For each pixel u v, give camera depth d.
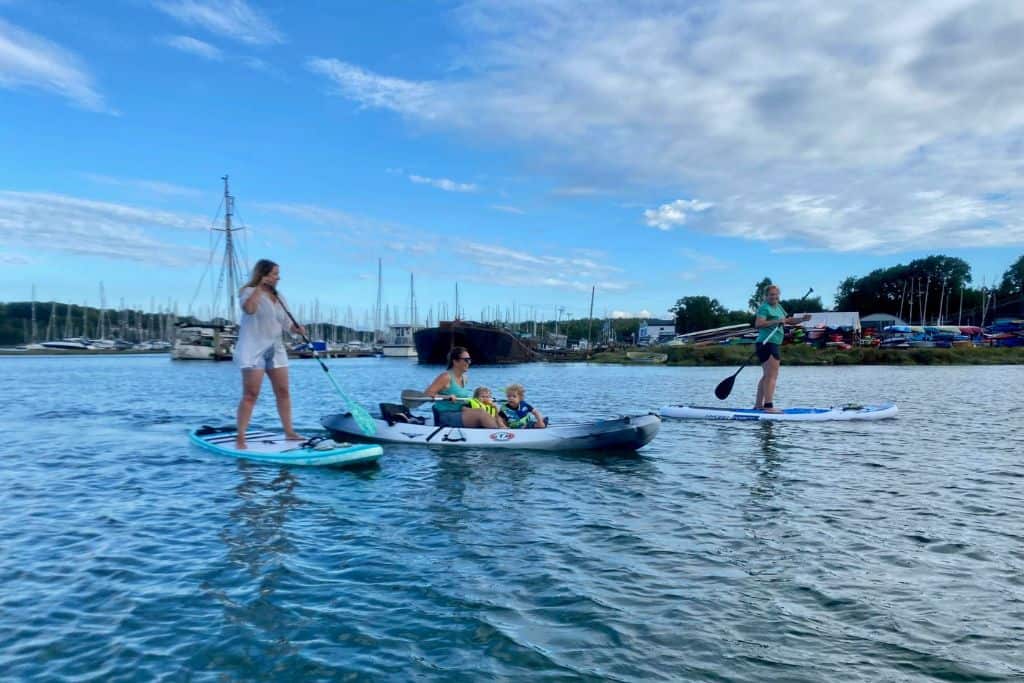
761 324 14.68
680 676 3.63
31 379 33.06
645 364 58.44
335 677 3.63
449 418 11.32
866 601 4.65
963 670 3.69
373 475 8.74
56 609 4.49
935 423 14.13
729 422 14.30
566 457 10.12
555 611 4.48
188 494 7.67
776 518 6.74
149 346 105.00
